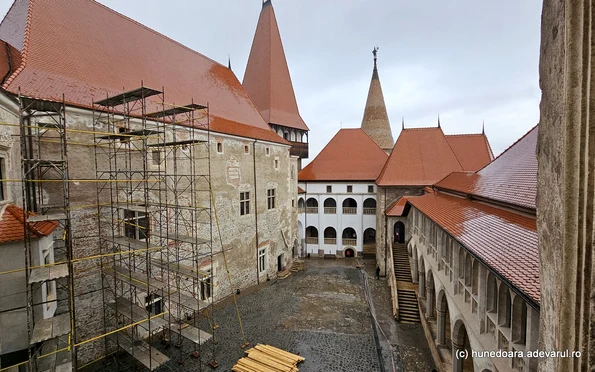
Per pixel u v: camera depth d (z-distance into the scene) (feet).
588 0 6.62
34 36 42.11
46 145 38.01
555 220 7.71
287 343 48.32
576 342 7.11
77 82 42.96
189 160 56.54
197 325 53.67
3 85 33.17
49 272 27.25
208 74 76.69
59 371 29.78
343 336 50.49
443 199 57.21
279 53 104.22
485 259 24.35
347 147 117.91
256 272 75.31
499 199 36.68
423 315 54.49
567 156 7.11
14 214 28.91
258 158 76.07
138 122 48.73
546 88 8.38
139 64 57.11
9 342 26.73
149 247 41.14
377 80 153.28
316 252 109.91
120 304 42.24
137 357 37.60
